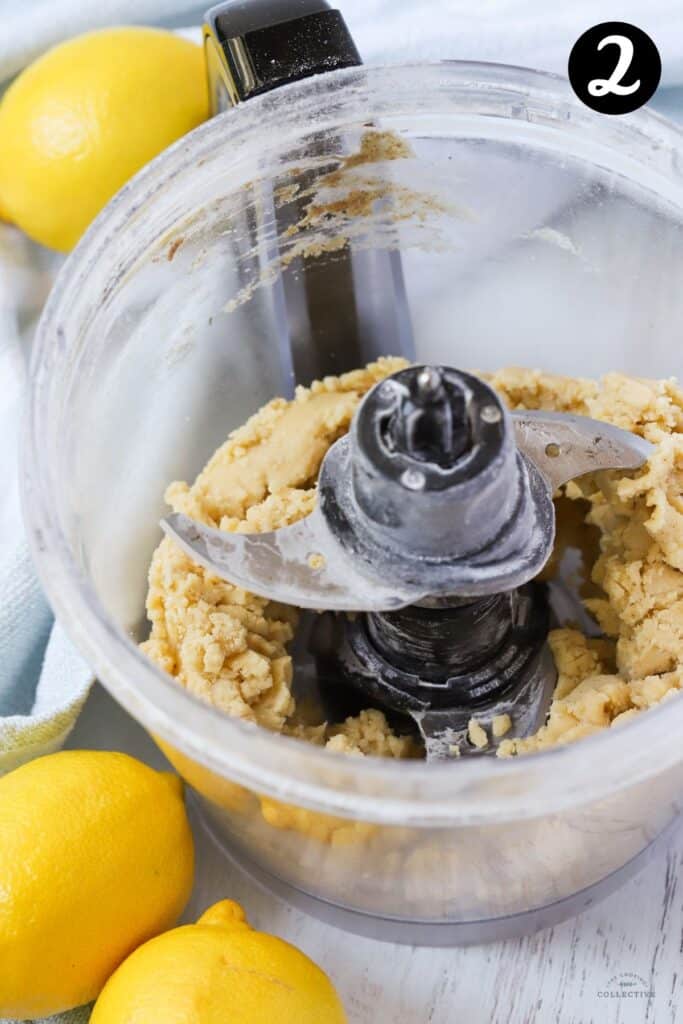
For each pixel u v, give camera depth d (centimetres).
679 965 63
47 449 57
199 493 64
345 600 57
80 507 59
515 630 63
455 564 56
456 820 53
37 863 58
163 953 58
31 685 68
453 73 63
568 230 67
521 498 57
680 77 73
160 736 55
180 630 61
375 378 67
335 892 63
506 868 60
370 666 62
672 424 64
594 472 64
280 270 67
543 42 74
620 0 74
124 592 62
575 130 63
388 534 56
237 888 65
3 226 75
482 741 61
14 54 77
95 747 67
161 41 72
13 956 58
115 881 59
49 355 58
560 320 69
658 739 53
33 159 71
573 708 60
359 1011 63
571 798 53
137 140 70
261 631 62
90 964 60
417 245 68
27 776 60
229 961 58
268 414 66
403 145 64
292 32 63
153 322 64
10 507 71
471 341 71
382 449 54
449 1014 63
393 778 52
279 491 64
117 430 63
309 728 62
